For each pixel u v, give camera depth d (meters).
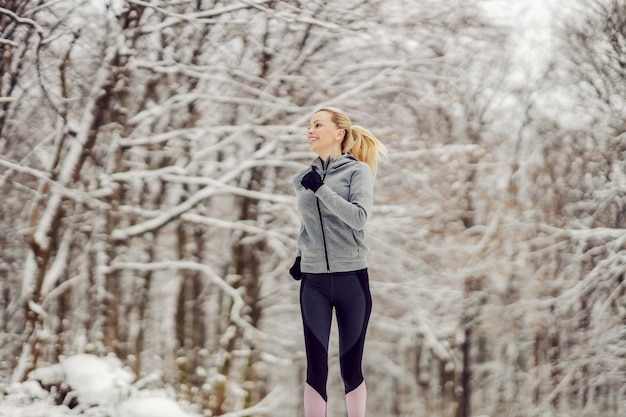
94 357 6.76
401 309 11.48
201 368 10.62
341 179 2.86
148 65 9.38
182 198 10.05
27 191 10.45
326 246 2.85
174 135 9.56
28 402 6.11
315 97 10.23
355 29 10.25
